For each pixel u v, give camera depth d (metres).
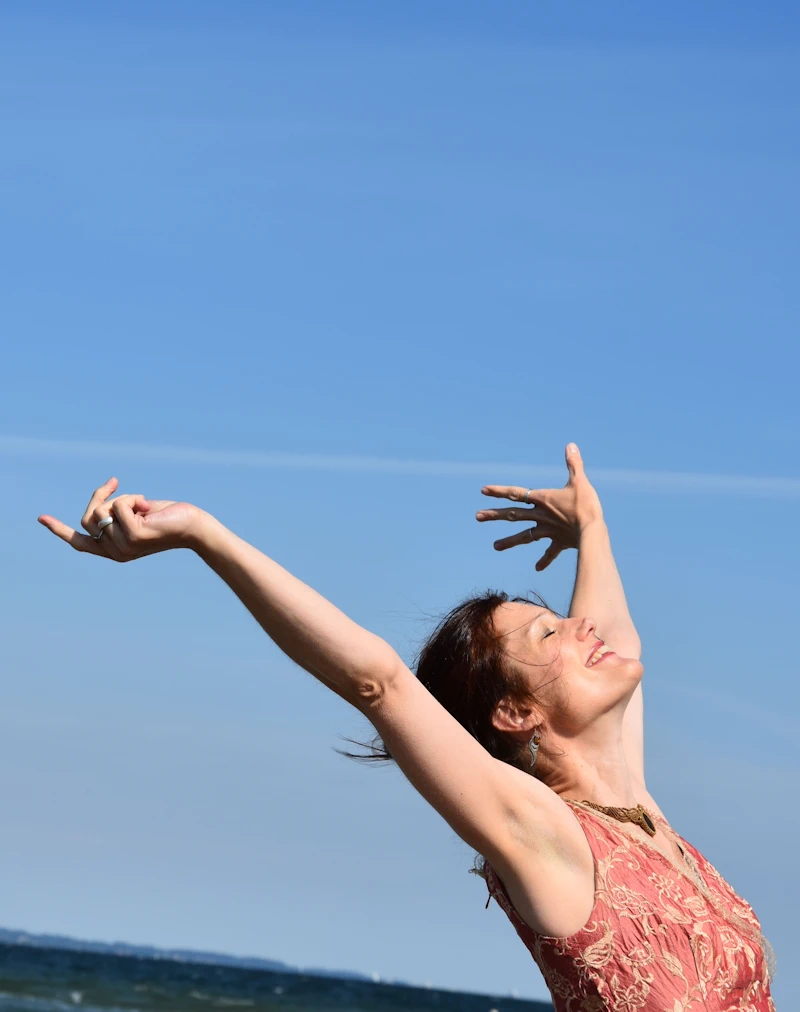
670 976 3.56
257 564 3.27
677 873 3.81
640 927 3.61
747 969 3.70
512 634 4.38
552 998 3.70
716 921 3.73
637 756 4.98
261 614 3.31
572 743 4.27
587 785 4.21
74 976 82.56
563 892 3.59
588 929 3.59
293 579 3.33
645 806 4.49
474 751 3.51
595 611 5.38
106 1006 71.38
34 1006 67.81
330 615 3.33
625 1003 3.55
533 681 4.27
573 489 5.71
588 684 4.24
